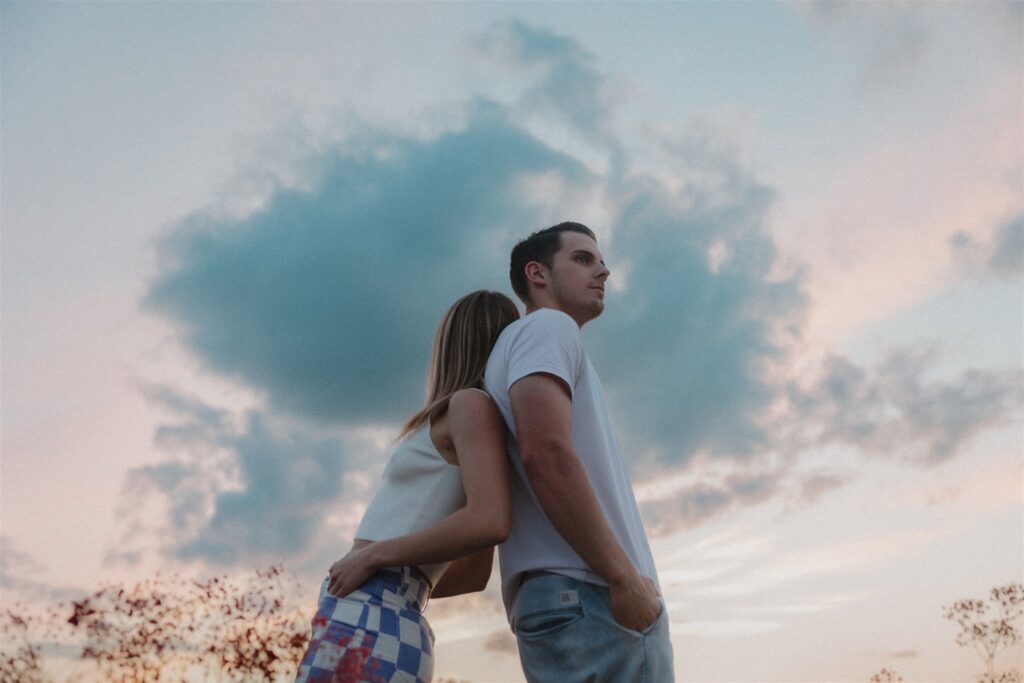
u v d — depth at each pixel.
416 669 1.36
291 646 4.42
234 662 4.39
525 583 1.38
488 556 1.68
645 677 1.28
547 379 1.34
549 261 1.80
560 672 1.31
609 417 1.57
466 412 1.41
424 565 1.42
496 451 1.38
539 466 1.28
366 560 1.36
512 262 1.89
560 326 1.42
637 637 1.29
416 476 1.46
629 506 1.50
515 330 1.47
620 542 1.39
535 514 1.41
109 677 4.32
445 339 1.65
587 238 1.82
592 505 1.27
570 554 1.35
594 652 1.28
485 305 1.66
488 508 1.33
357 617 1.33
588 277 1.77
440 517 1.43
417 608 1.42
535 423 1.30
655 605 1.31
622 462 1.57
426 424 1.51
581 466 1.29
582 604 1.31
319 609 1.38
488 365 1.53
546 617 1.33
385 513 1.45
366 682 1.29
